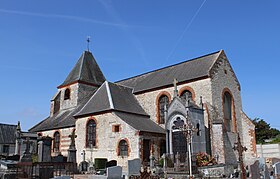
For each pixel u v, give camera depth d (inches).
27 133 1469.0
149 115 1279.5
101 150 1122.0
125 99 1284.4
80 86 1617.9
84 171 994.7
